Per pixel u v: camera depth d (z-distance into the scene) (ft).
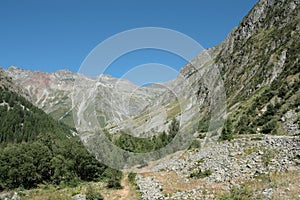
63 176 181.47
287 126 199.72
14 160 187.11
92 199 126.11
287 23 482.69
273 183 91.30
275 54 417.90
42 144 211.61
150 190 112.98
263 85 386.32
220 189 100.32
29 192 161.79
